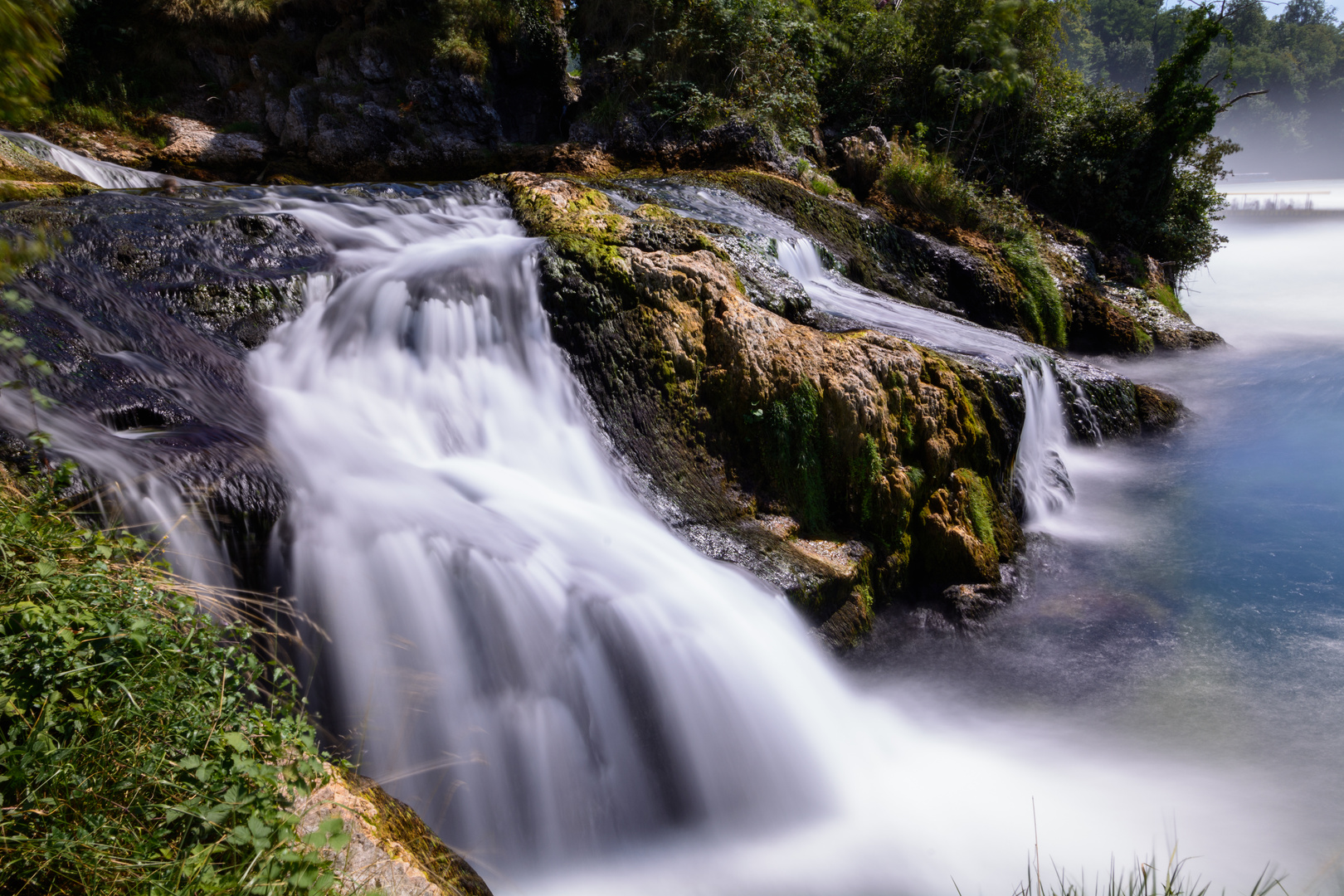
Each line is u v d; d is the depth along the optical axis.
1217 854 4.69
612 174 12.98
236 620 4.05
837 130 15.93
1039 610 7.07
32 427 4.38
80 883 2.47
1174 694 6.01
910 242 12.70
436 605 4.78
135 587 3.27
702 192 10.80
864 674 6.39
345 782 3.43
